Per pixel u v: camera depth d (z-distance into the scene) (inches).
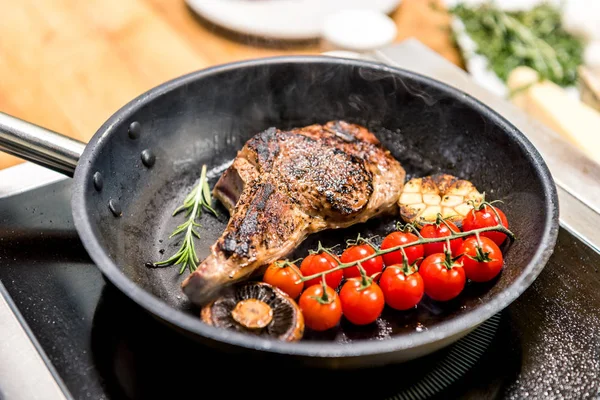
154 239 20.3
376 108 22.9
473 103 21.0
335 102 23.0
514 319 18.5
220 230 20.6
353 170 19.9
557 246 20.2
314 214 19.4
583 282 19.4
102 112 25.4
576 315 18.7
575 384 17.3
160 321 16.0
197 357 17.3
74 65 27.3
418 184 21.0
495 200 20.3
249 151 20.2
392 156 21.9
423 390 17.1
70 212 20.5
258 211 18.5
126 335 17.6
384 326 18.0
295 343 14.8
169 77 27.1
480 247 17.5
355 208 19.3
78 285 18.6
